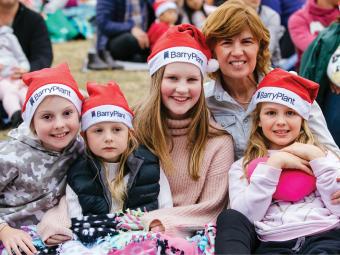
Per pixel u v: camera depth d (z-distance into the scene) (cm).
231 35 244
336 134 311
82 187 227
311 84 240
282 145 238
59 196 234
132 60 533
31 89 228
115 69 516
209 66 248
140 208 230
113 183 230
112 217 224
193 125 243
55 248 218
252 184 221
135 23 531
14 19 396
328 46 307
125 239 214
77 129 230
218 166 242
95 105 229
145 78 484
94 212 228
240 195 225
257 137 242
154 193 234
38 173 229
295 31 408
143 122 244
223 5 251
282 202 225
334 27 310
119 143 229
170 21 518
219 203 237
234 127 254
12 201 230
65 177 235
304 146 226
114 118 228
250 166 231
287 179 223
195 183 241
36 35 402
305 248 209
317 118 253
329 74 306
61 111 225
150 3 542
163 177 240
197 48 239
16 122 368
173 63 236
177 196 243
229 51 246
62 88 226
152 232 219
